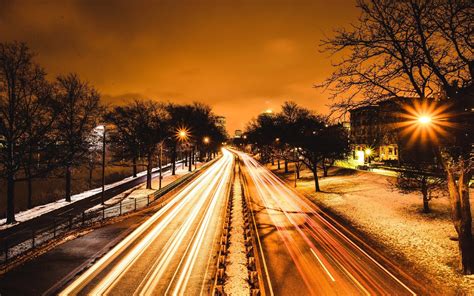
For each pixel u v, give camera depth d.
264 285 14.20
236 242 20.45
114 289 13.71
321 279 14.77
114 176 64.44
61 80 33.31
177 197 38.69
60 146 29.70
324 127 42.69
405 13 12.28
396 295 13.11
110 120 44.88
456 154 15.41
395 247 18.91
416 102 13.70
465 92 12.45
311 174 56.81
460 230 14.41
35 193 44.25
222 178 59.62
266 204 33.97
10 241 19.92
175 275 15.21
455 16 11.23
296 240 20.83
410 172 25.83
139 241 20.64
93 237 21.48
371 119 15.61
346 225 24.50
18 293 13.29
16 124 25.81
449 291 13.14
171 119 60.88
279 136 63.00
